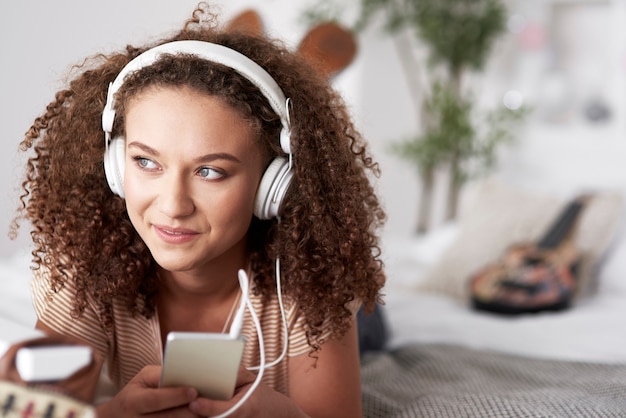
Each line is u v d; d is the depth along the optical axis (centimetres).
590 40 315
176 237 80
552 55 323
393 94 353
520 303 209
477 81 352
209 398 75
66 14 316
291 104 86
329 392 100
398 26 339
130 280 94
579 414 104
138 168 80
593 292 231
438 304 219
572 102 317
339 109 99
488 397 114
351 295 96
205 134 77
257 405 78
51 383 57
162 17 316
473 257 236
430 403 113
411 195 369
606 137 306
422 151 329
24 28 310
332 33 216
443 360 154
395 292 224
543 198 248
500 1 338
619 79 303
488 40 333
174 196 78
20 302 170
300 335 99
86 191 93
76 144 93
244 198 81
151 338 100
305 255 93
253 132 81
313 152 89
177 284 96
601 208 236
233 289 99
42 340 59
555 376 145
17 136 313
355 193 92
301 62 95
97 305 97
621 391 128
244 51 90
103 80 92
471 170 351
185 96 78
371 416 113
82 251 94
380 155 349
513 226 240
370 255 97
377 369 143
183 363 72
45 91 315
